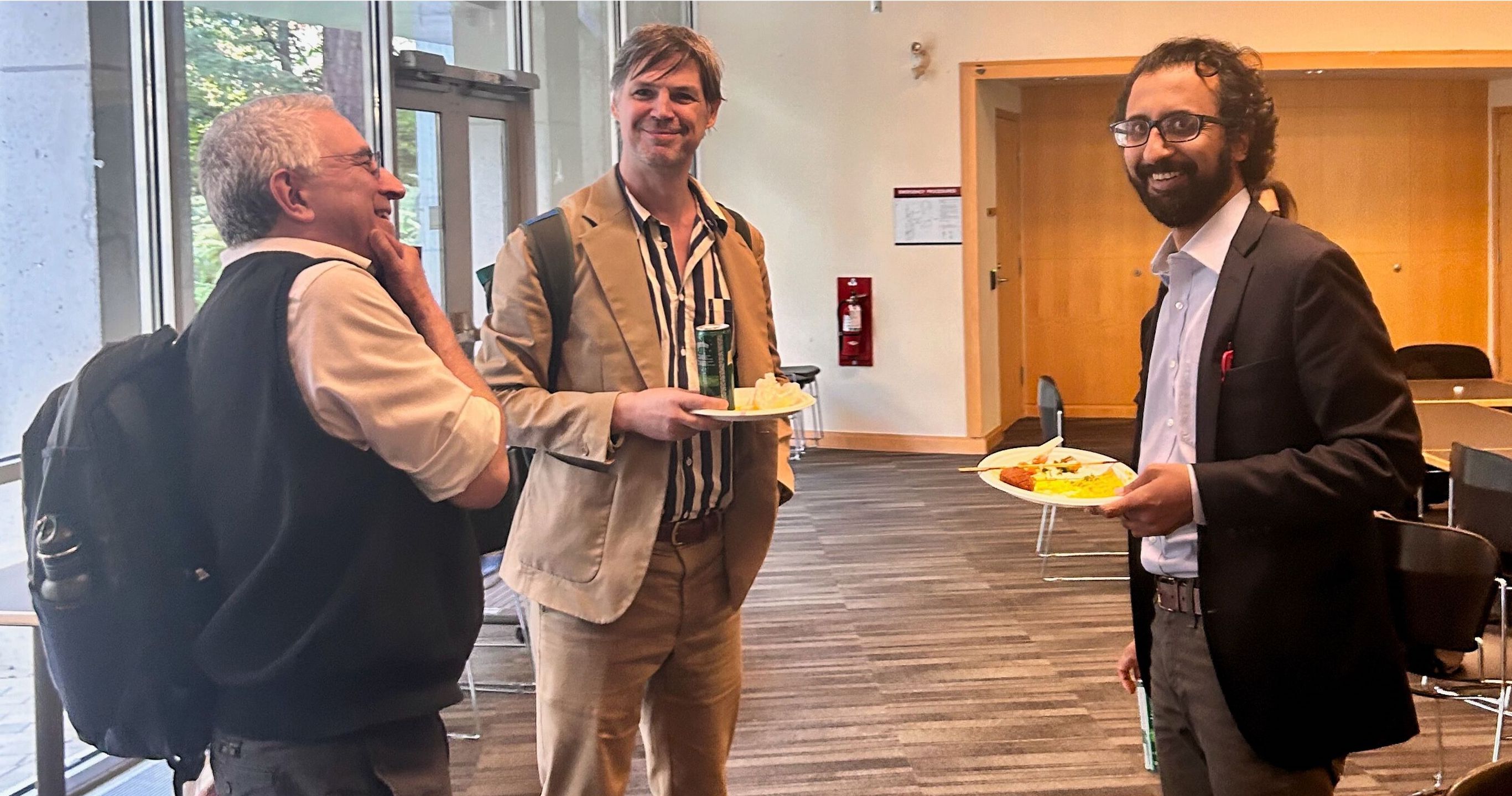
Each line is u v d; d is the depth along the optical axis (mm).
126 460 1458
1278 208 1724
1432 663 3016
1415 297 9164
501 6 6348
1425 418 4648
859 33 8094
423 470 1539
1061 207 9312
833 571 5559
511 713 3852
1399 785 3236
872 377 8383
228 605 1503
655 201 2117
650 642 2107
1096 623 4703
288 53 4355
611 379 2051
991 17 7871
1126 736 3607
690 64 2035
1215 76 1609
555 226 2064
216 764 1601
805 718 3797
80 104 3291
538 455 2123
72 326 3285
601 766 2090
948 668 4238
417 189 5766
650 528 2020
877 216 8211
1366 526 1633
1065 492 1703
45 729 2533
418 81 5664
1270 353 1572
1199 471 1538
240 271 1529
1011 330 9180
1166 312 1744
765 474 2182
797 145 8336
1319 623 1598
